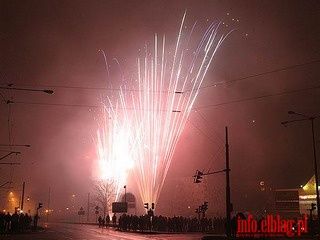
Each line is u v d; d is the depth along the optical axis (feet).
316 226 160.66
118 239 117.50
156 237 131.75
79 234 144.77
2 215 144.97
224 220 173.88
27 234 140.97
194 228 177.27
